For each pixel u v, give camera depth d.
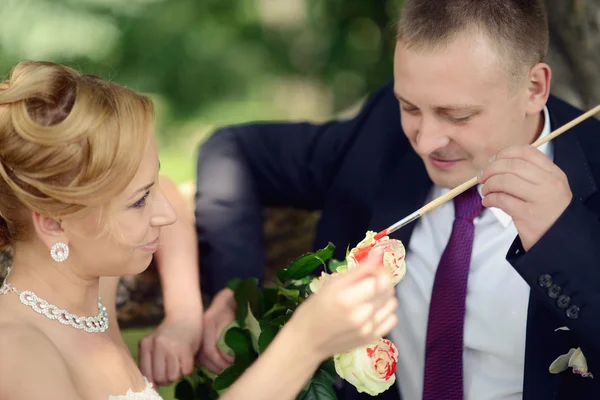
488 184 2.01
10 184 1.67
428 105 2.20
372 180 2.60
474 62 2.13
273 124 2.93
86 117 1.63
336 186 2.68
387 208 2.53
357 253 1.86
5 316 1.75
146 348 2.36
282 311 2.24
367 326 1.67
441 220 2.45
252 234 2.77
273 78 8.06
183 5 7.85
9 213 1.75
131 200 1.73
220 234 2.73
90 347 1.84
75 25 6.96
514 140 2.28
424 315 2.43
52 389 1.65
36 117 1.66
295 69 8.10
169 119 7.67
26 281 1.79
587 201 2.33
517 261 2.03
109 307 2.11
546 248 1.99
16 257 1.81
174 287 2.48
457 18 2.13
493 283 2.34
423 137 2.23
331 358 2.10
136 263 1.81
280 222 3.09
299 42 8.12
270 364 1.70
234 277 2.69
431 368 2.34
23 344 1.67
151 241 1.82
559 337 2.21
